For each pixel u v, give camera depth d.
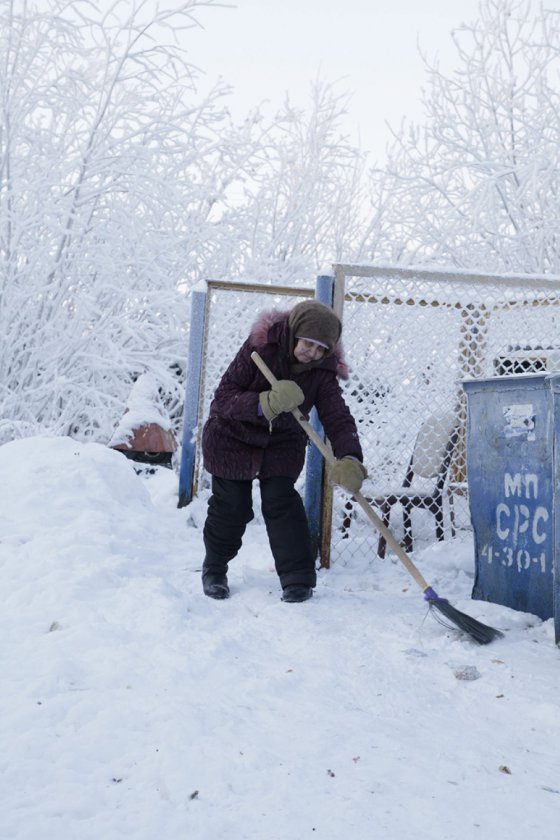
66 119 7.57
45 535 4.16
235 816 1.71
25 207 7.41
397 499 4.74
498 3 8.10
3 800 1.74
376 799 1.79
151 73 7.45
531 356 4.65
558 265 7.90
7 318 7.20
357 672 2.62
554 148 7.91
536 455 3.50
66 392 7.55
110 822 1.67
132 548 4.20
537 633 3.25
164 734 2.07
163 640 2.81
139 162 7.64
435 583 4.17
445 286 4.66
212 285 5.91
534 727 2.26
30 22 7.24
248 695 2.39
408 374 4.66
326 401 3.62
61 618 2.98
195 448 5.77
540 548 3.48
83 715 2.19
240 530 3.61
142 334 7.53
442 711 2.36
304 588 3.55
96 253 7.38
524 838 1.65
